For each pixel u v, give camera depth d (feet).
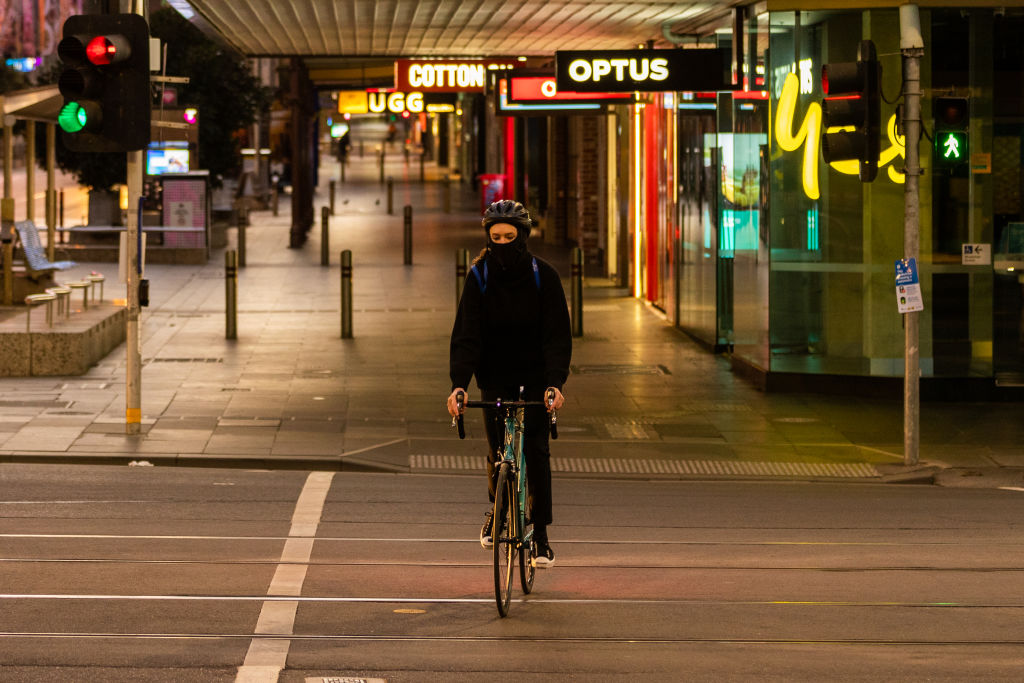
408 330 146.10
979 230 112.06
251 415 101.35
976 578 58.90
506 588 51.80
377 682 43.62
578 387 116.57
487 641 48.55
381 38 161.89
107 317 128.16
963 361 113.19
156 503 72.49
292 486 78.79
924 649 48.29
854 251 113.80
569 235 244.22
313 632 49.19
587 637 49.32
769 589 56.70
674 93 148.05
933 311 112.88
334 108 609.42
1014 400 113.19
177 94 246.68
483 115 394.32
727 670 45.55
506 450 51.21
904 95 88.84
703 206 138.62
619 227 186.70
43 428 94.07
